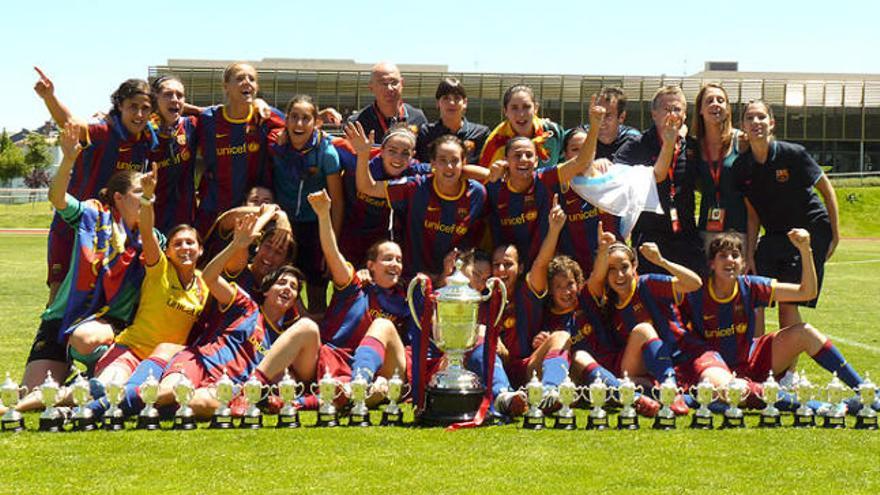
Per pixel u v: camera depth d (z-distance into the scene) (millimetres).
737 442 5230
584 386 6379
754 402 6215
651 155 7918
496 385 6043
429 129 8547
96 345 6348
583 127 8328
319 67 64812
